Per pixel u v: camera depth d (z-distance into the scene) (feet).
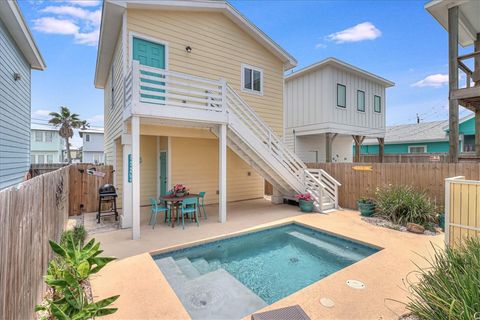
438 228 18.70
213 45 26.16
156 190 30.83
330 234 18.38
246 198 32.96
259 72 30.27
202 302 10.03
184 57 24.18
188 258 15.35
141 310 9.01
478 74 23.53
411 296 9.65
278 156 25.00
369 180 24.72
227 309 9.53
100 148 88.58
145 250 14.62
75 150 107.55
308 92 39.32
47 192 11.04
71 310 7.01
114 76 26.68
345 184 26.89
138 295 9.95
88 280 10.57
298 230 20.53
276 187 29.45
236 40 28.04
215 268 13.97
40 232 9.61
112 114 28.53
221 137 20.79
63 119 79.41
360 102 40.83
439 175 20.13
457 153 19.65
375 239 16.57
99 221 21.09
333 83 36.76
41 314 8.70
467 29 23.16
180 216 22.65
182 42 24.04
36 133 84.53
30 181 8.57
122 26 21.04
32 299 8.28
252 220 21.70
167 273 12.60
